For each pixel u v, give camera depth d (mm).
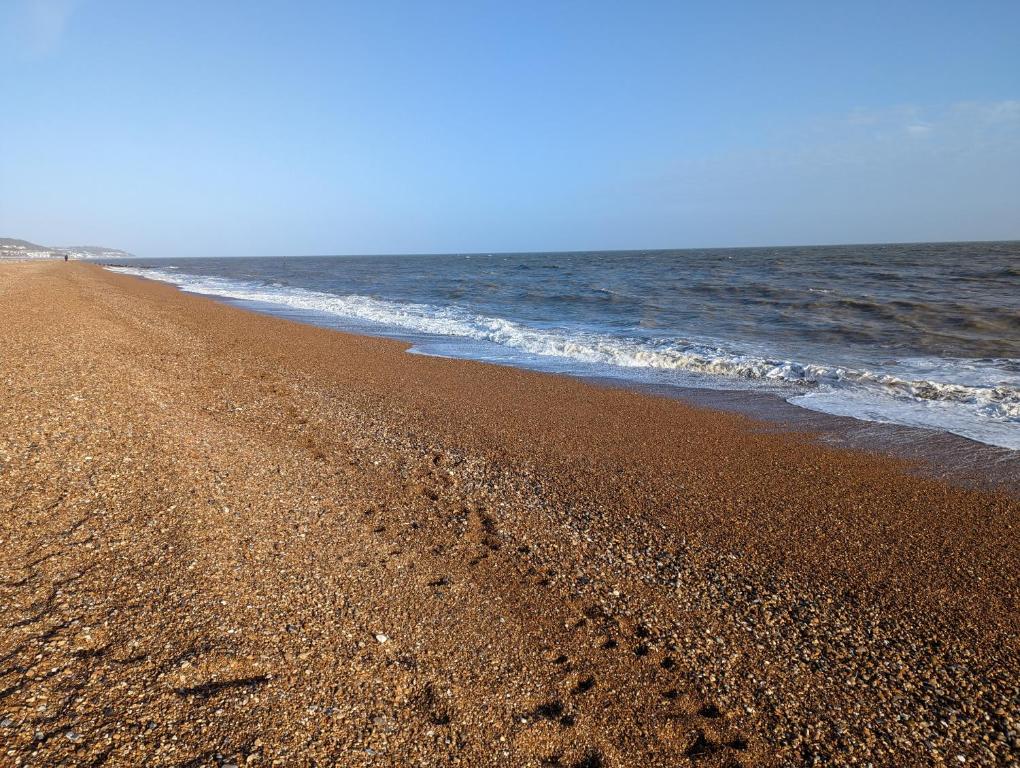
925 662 3717
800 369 11688
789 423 8766
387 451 7168
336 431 7832
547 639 3795
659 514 5723
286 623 3629
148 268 82375
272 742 2717
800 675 3582
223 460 6160
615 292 30031
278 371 11578
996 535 5320
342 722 2912
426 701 3158
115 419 6738
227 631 3461
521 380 11664
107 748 2559
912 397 10000
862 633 3990
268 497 5438
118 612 3520
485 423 8656
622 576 4602
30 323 12906
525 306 25781
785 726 3188
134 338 13203
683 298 26094
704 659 3689
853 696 3422
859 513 5793
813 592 4457
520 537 5164
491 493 6078
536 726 3072
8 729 2588
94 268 61094
